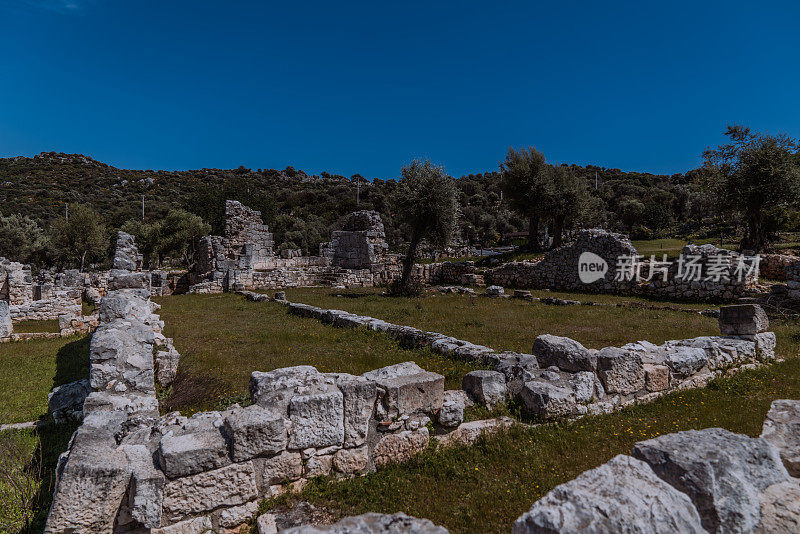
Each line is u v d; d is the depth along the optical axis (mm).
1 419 6105
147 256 40250
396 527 2135
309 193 79500
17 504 3975
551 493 2260
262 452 3799
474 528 3566
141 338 6023
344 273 26328
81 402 6059
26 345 10734
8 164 108375
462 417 5082
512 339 10172
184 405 6074
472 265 27562
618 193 77250
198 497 3529
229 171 119688
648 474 2371
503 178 29812
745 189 21359
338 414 4277
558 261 23812
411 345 9750
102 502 3250
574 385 5711
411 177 21094
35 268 40719
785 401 3432
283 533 2125
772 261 19531
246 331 11609
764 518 2355
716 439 2701
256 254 27938
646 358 6852
